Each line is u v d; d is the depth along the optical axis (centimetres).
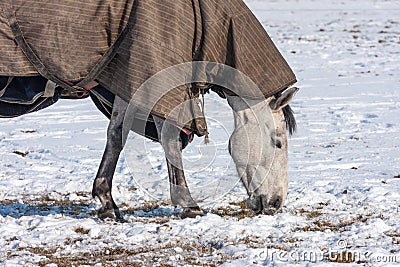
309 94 2214
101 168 1004
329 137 1688
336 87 2330
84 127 1794
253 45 972
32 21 947
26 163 1428
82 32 941
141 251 866
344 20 4512
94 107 2069
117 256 847
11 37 949
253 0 6066
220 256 841
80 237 916
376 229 950
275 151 1000
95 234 920
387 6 5678
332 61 2878
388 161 1464
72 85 971
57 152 1525
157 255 848
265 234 924
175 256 838
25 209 1090
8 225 960
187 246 881
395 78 2509
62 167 1398
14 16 948
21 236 916
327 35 3719
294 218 1003
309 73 2598
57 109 2025
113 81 957
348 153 1532
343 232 939
